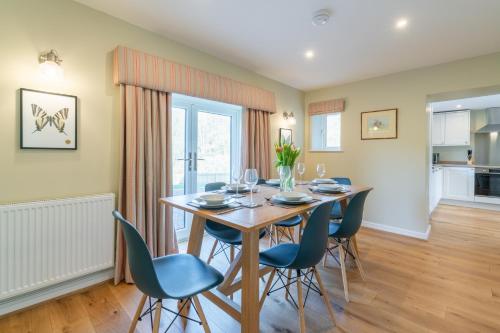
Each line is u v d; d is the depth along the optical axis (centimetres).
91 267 202
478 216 441
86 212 199
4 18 169
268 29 240
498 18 216
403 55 297
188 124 313
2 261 163
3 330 156
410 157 346
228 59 312
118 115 223
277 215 132
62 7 192
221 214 134
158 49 250
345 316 172
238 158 370
